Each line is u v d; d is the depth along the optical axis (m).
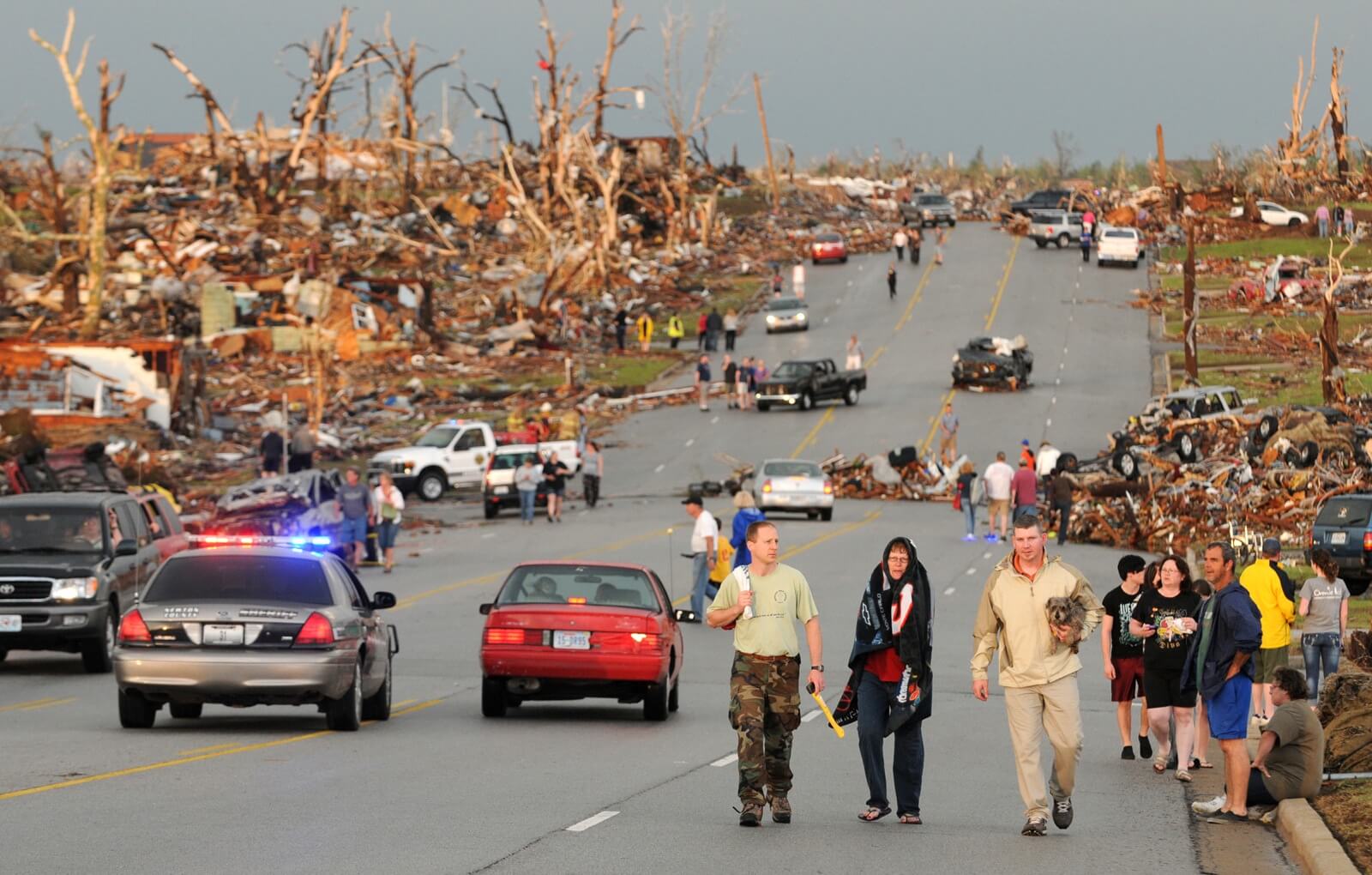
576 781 45.78
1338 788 43.44
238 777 44.84
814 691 40.09
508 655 60.47
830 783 47.97
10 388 198.50
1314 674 66.94
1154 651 50.12
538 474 163.00
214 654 54.16
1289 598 58.16
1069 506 144.25
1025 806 41.59
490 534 152.12
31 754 49.16
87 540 76.62
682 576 118.38
